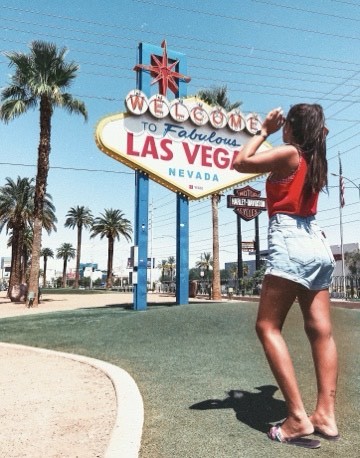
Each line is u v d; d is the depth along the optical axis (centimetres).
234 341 649
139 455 231
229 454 223
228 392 354
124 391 378
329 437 221
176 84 1523
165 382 411
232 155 1493
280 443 232
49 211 3750
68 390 419
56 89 2106
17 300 2667
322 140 234
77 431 294
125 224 5897
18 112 2108
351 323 780
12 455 254
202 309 1051
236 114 1502
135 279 1295
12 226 3503
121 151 1305
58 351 686
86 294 3881
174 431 264
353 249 5788
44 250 9656
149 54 1472
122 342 717
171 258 8694
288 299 223
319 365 229
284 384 221
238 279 3503
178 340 696
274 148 231
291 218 227
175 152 1397
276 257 222
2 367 562
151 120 1369
